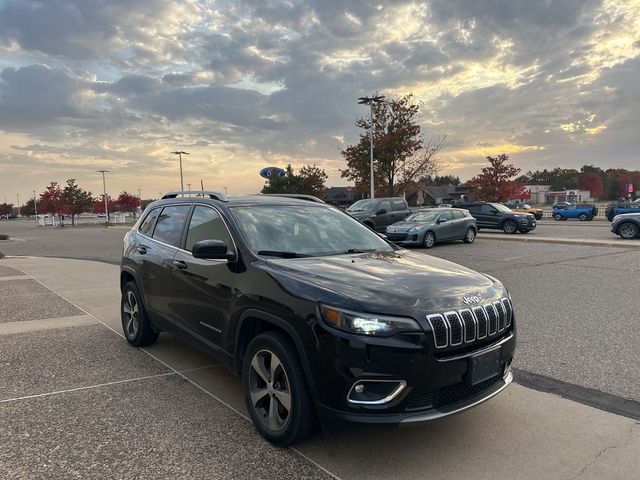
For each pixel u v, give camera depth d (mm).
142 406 4012
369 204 20875
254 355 3457
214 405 4027
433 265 3797
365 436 3445
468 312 3072
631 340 5668
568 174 134375
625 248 16062
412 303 2971
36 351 5543
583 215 41156
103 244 23562
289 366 3137
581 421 3643
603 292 8539
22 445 3359
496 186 51938
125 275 5922
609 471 2971
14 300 8617
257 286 3471
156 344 5801
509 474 2953
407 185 36031
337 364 2889
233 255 3828
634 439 3361
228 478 2941
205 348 4172
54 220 66750
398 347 2824
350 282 3180
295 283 3236
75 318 7207
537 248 16703
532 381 4449
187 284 4375
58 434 3520
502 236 22188
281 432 3232
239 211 4258
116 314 7480
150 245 5254
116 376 4719
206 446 3336
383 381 2846
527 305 7566
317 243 4184
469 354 3039
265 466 3074
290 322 3139
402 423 2824
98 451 3273
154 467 3068
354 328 2865
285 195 5105
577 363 4918
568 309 7266
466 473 2971
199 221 4574
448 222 18328
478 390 3191
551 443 3320
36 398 4188
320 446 3314
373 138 34406
